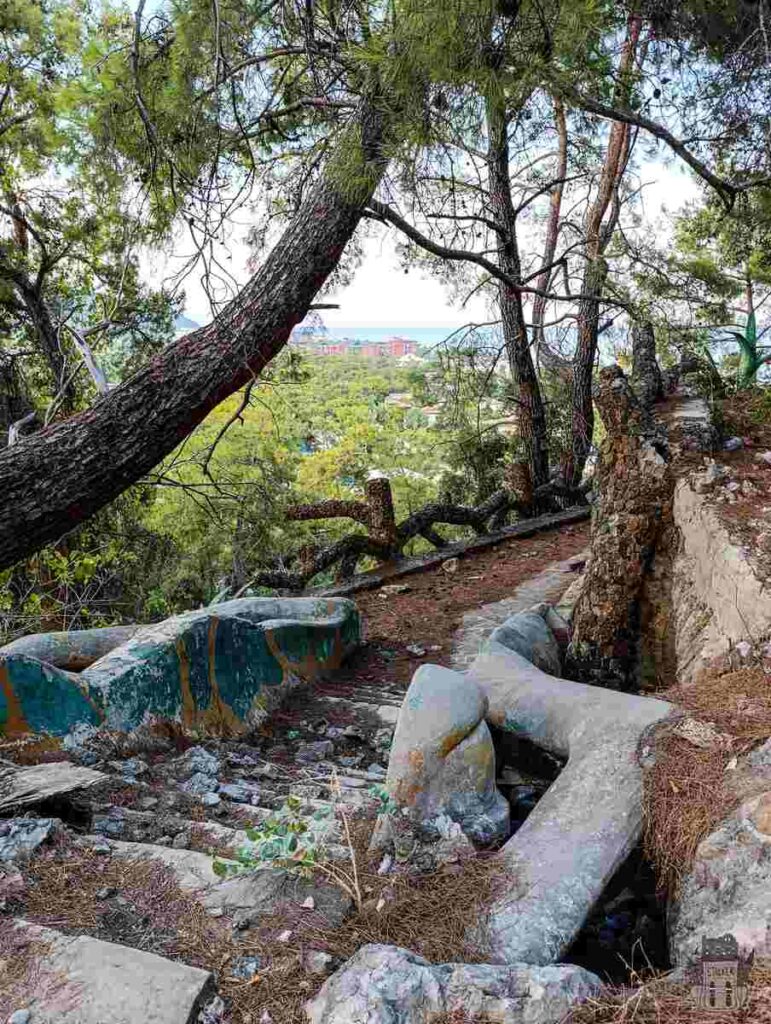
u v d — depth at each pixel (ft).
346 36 19.01
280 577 30.53
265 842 8.77
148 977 6.75
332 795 11.19
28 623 31.19
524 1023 6.29
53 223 38.65
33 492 15.26
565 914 8.00
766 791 8.46
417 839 9.16
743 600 12.55
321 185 18.01
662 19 20.62
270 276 17.39
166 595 44.55
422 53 14.44
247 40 19.89
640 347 23.68
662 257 40.91
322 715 16.89
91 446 15.71
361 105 17.04
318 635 20.25
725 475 15.90
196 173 20.08
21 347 43.37
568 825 9.12
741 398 24.44
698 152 23.62
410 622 25.99
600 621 16.72
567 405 50.01
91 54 19.43
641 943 9.07
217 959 7.31
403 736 9.87
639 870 9.70
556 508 42.50
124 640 16.35
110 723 12.34
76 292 40.78
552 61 15.88
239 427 60.08
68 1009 6.46
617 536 16.60
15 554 15.46
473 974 6.69
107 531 38.06
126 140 20.24
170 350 16.71
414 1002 6.49
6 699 11.09
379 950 6.97
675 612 15.75
